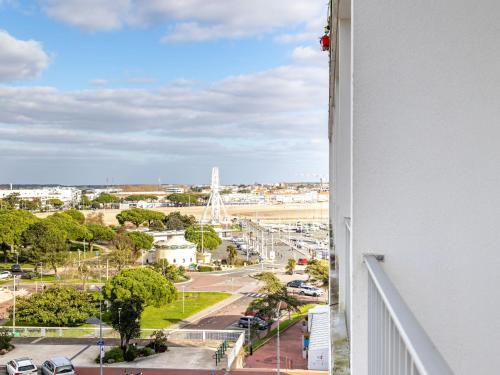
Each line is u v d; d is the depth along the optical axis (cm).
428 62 229
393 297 153
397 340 139
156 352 2688
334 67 502
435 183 229
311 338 2684
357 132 232
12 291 4353
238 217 14162
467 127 227
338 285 526
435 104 228
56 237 5438
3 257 6206
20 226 5806
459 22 227
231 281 5084
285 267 5872
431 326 229
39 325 3284
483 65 226
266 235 9975
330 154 937
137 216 9056
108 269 5272
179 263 5956
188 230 6869
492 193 227
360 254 233
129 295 3091
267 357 2755
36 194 19975
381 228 231
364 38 231
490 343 228
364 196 232
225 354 2653
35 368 2278
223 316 3650
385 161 230
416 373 112
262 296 4269
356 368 241
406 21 229
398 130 230
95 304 3388
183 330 2964
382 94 230
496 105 226
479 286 228
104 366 2472
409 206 229
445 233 228
